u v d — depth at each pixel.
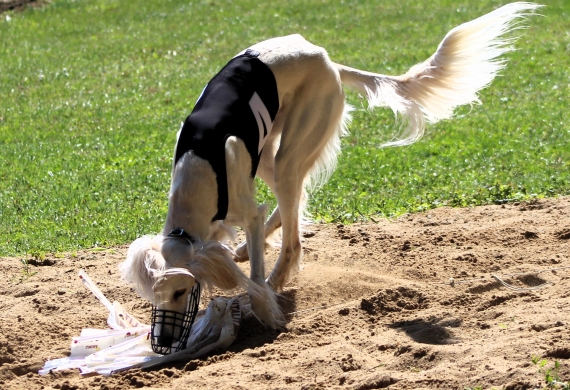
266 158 8.56
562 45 23.17
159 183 13.09
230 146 7.33
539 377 5.35
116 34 27.81
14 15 30.61
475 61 9.00
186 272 6.57
